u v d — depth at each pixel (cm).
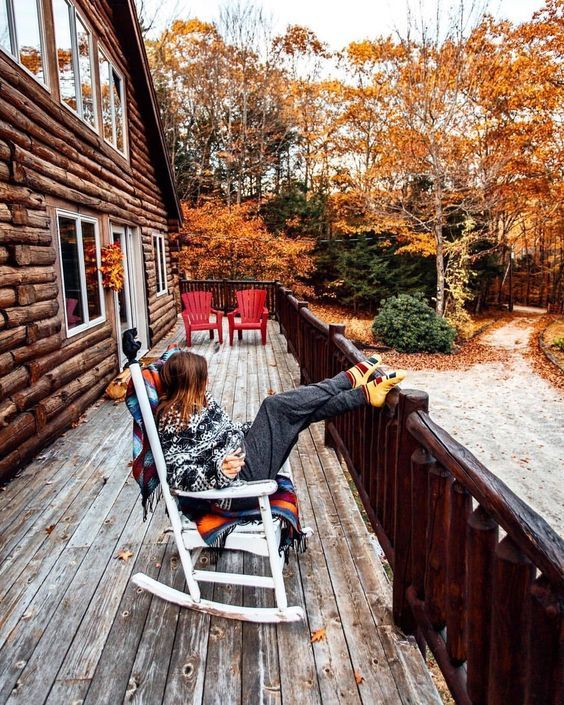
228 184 2038
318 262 1997
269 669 182
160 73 2016
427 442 160
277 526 206
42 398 404
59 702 169
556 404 943
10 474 347
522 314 2244
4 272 351
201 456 188
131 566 246
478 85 1314
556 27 1258
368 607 215
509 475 638
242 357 769
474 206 1485
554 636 98
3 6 384
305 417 211
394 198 1600
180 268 1734
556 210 1658
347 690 173
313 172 2205
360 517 293
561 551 99
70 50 530
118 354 649
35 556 255
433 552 164
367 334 1532
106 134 680
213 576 209
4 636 199
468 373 1196
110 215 648
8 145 364
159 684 176
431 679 178
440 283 1547
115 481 343
